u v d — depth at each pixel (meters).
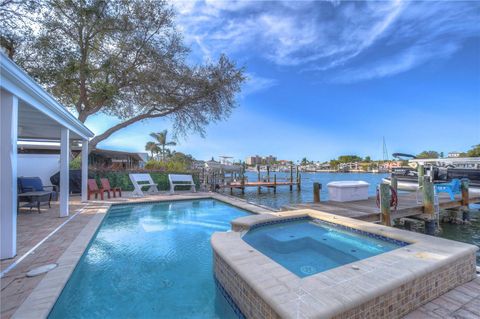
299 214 5.70
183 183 13.78
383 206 6.22
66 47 10.97
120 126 13.45
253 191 25.16
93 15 10.78
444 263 2.69
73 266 3.31
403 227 8.80
